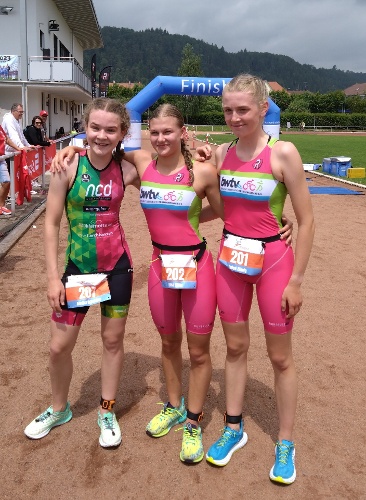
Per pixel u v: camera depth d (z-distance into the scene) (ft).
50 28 83.71
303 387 10.96
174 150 7.91
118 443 8.74
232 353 8.53
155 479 8.04
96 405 10.05
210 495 7.73
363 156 74.18
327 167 55.31
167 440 9.03
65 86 70.03
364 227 27.81
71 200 8.25
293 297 7.72
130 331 13.64
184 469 8.29
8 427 9.25
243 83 7.23
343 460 8.62
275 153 7.45
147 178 8.27
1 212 27.30
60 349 8.59
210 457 8.36
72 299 8.31
